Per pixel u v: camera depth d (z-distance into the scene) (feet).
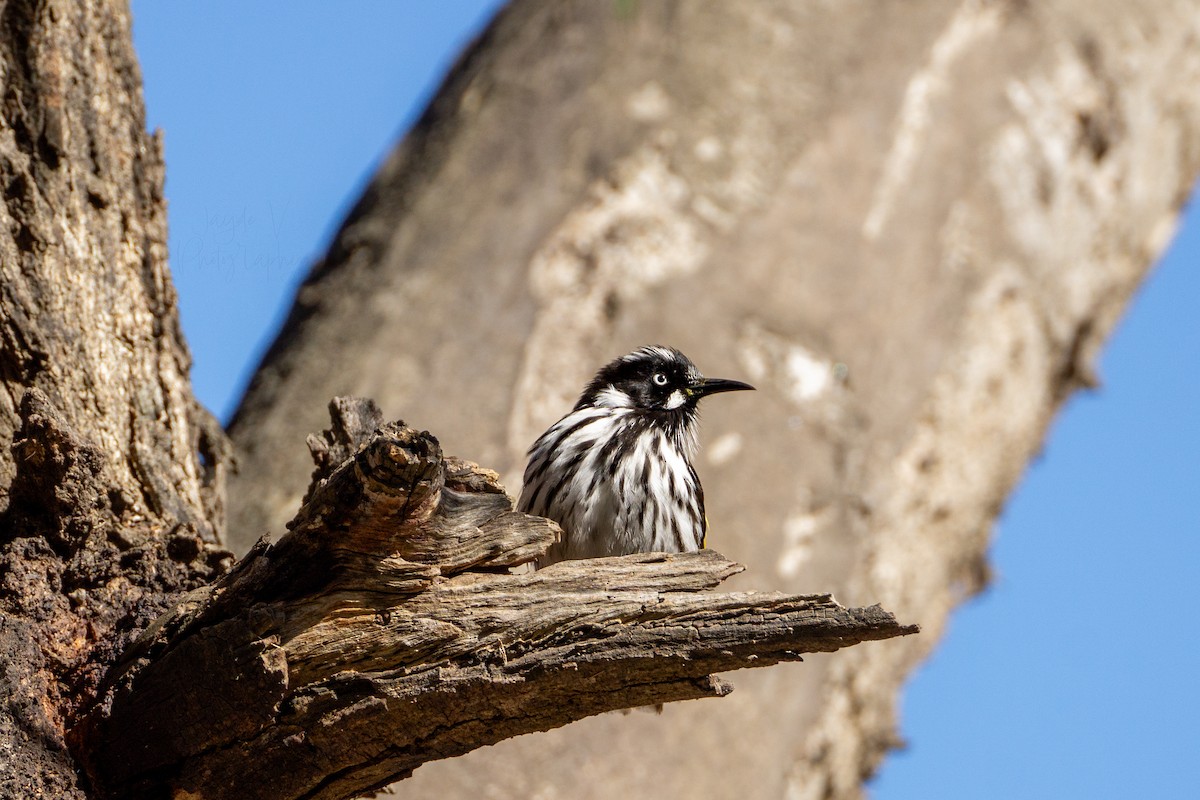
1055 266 57.31
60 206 29.48
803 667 47.47
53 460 25.59
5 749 23.47
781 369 48.47
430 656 22.66
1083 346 61.46
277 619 22.71
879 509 48.39
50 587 25.36
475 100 54.24
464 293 47.52
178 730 23.38
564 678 22.16
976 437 53.93
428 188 51.34
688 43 54.03
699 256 49.16
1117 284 63.10
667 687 22.20
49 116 29.63
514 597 22.79
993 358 53.98
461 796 37.91
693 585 22.58
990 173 55.67
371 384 45.11
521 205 49.60
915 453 50.72
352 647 22.76
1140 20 62.95
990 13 59.36
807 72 54.54
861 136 53.57
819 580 46.21
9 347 28.02
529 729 23.09
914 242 52.75
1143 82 61.87
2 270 28.32
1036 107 57.77
